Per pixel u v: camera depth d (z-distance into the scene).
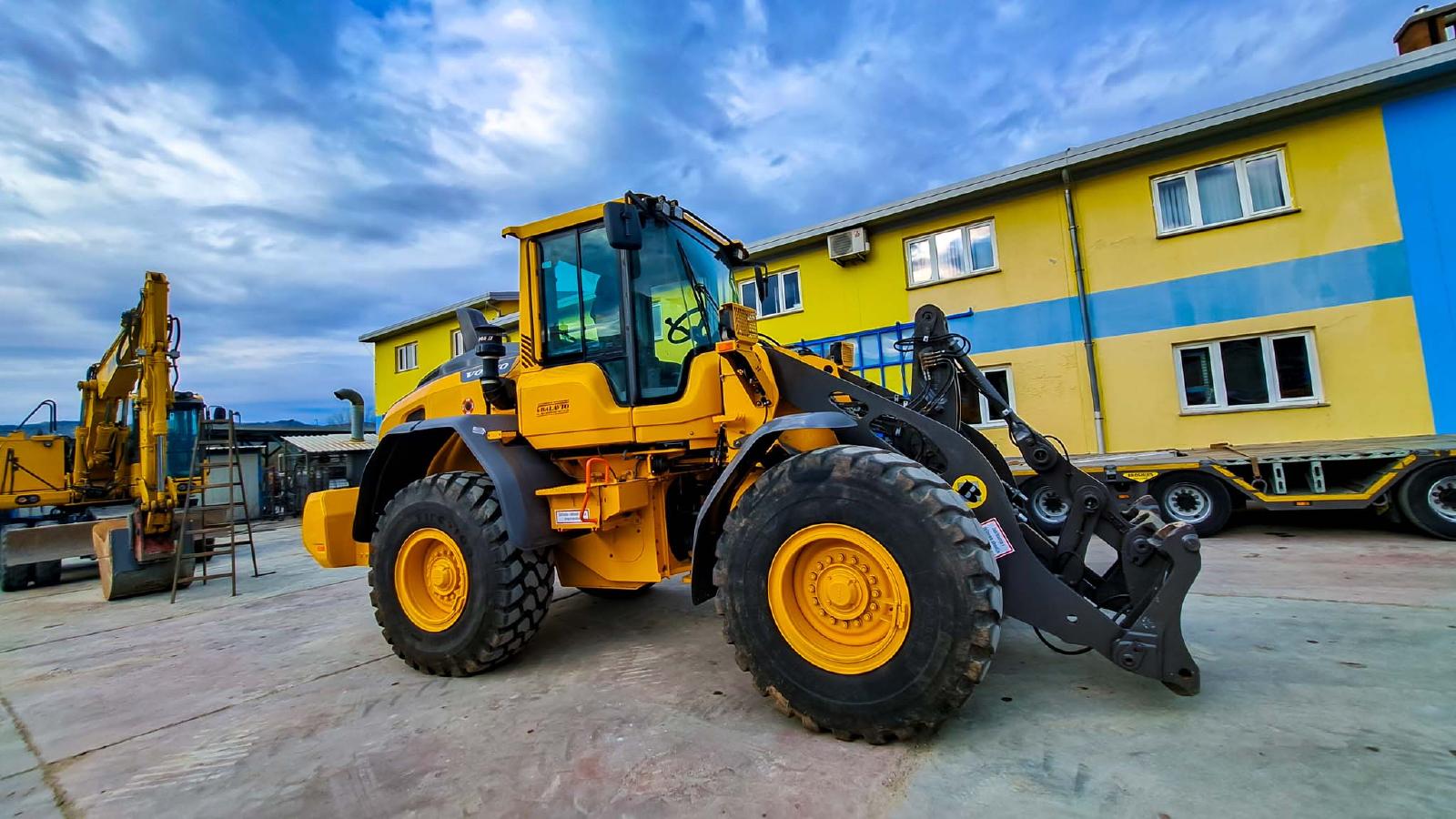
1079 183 8.91
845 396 3.11
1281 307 7.75
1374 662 2.82
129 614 5.86
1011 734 2.31
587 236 3.50
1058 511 6.57
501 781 2.23
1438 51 6.71
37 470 8.84
